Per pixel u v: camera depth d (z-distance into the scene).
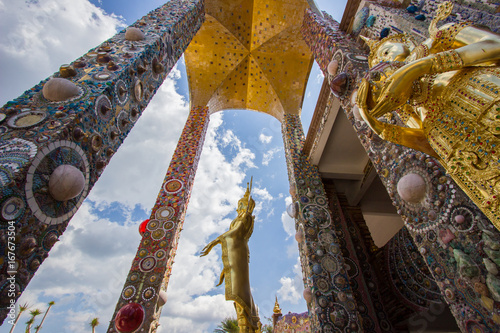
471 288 2.22
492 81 1.49
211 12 8.34
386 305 5.82
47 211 2.40
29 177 2.23
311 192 6.57
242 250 5.04
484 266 2.13
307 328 8.62
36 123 2.55
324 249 5.56
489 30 1.65
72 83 2.94
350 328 4.58
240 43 8.96
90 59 3.55
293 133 8.30
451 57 1.59
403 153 3.02
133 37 4.08
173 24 4.86
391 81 1.70
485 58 1.53
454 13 3.02
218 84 9.31
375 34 4.19
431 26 1.98
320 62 5.41
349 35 4.93
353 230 6.93
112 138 3.28
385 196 7.86
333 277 5.17
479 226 2.22
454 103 1.65
